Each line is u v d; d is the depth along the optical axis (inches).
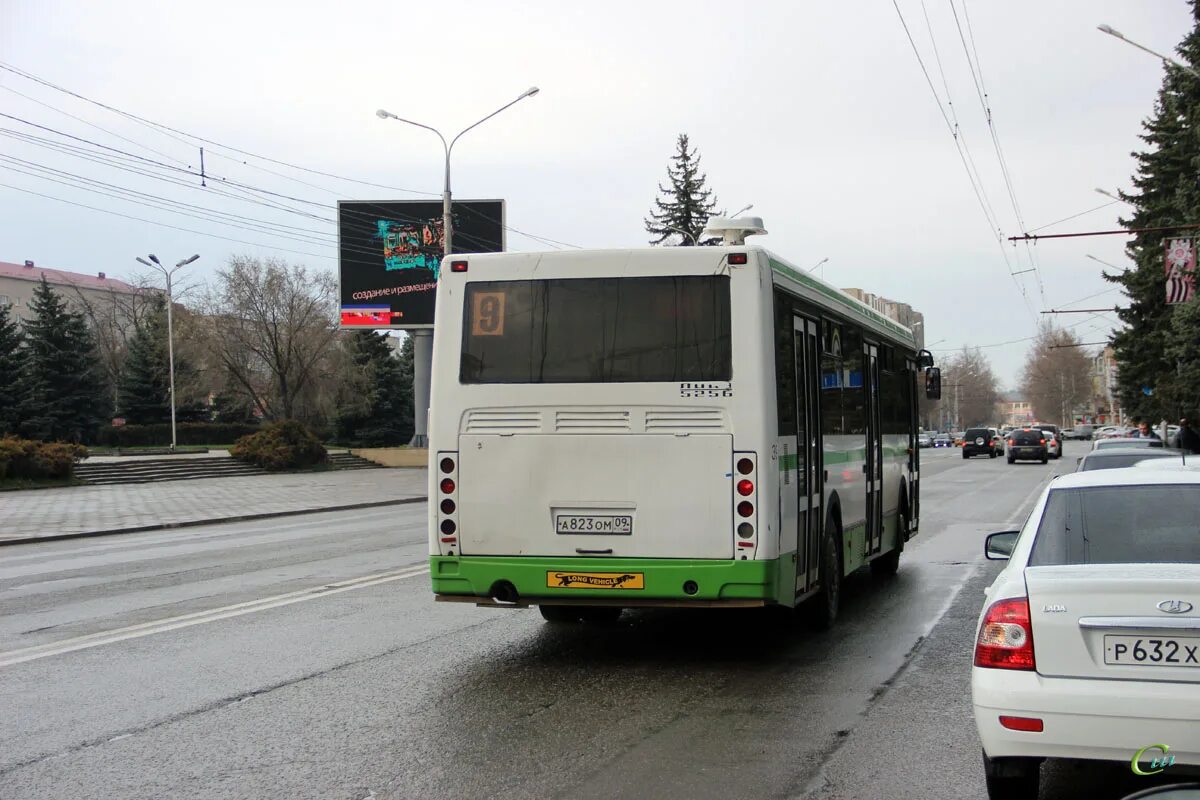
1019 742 178.7
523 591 319.0
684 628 390.6
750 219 350.0
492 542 322.0
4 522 956.6
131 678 305.9
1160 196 1775.3
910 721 258.4
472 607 434.6
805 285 365.4
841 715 264.4
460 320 329.4
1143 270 1755.7
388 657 335.9
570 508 317.7
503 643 359.6
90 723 257.4
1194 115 1403.8
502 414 323.3
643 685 297.7
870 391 477.7
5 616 422.3
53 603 458.3
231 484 1584.6
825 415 386.3
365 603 444.5
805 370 360.8
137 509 1109.7
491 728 252.1
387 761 226.1
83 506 1151.6
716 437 310.7
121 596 475.8
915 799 201.2
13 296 4261.8
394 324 1956.2
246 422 2888.8
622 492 314.8
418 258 1958.7
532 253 327.0
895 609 434.3
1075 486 217.0
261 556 646.5
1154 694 172.1
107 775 217.6
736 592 306.7
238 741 241.9
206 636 370.6
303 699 281.1
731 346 312.8
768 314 315.6
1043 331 5561.0
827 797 202.4
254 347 2356.1
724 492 309.4
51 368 2581.2
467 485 324.2
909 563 594.9
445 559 325.1
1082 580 181.6
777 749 234.2
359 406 2502.5
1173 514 203.6
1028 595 183.9
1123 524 203.8
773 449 311.7
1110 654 176.9
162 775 217.5
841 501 410.3
